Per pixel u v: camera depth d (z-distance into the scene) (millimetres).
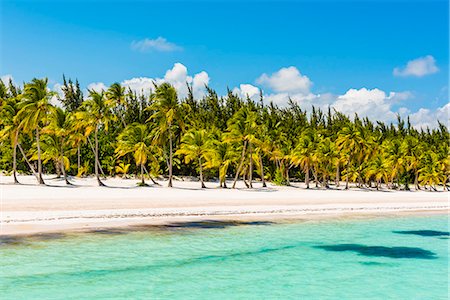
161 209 35688
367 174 87938
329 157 78375
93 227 27078
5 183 58188
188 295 15242
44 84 57469
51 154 64312
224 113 94562
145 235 25500
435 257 22625
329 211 40844
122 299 14547
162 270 18453
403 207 46781
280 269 19469
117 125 88750
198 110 95438
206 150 64125
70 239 23266
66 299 14328
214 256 21422
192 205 39750
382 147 90500
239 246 23906
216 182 81250
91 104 63094
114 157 80062
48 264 18438
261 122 79812
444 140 123562
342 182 106938
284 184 81062
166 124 63688
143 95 91250
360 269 19828
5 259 18844
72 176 73312
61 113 59156
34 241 22312
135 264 19234
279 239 26500
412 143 94188
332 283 17391
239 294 15586
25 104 56062
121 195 46719
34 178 66688
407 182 93188
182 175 85688
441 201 57062
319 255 22609
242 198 48625
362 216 38438
